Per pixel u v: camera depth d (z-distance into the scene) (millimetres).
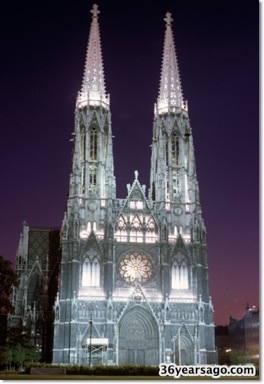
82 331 126188
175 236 140000
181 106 154375
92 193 141250
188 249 138375
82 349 123938
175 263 137000
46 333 149250
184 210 143375
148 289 133250
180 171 147375
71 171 150000
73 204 136625
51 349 146875
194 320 131125
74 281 129000
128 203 140000
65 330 125812
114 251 134625
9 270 92062
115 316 127562
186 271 136750
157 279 134375
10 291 92438
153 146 156125
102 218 139000
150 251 136500
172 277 135625
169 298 132250
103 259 133875
